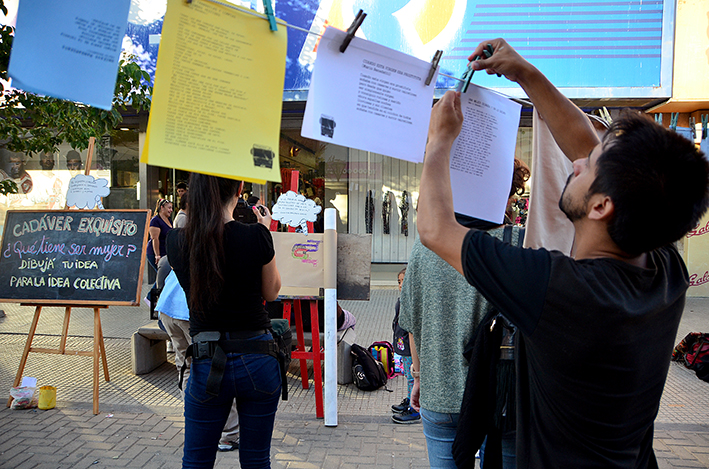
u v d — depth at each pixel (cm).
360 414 386
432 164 118
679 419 378
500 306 101
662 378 105
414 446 330
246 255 189
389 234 1013
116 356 530
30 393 386
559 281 96
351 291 367
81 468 296
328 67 115
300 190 956
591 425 99
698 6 712
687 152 92
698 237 838
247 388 188
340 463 307
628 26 711
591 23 712
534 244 154
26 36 89
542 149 155
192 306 191
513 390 150
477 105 138
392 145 122
